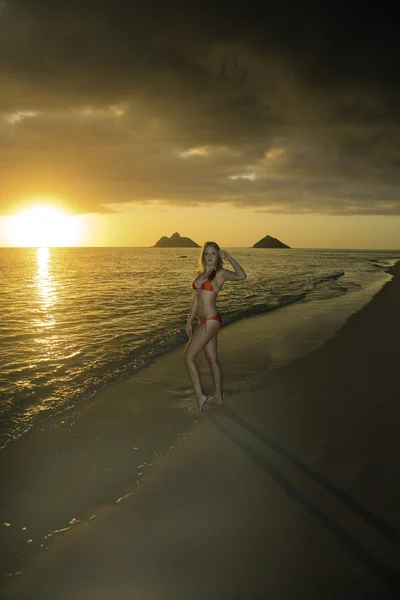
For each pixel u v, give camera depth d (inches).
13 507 118.9
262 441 159.3
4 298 604.4
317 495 122.4
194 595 87.0
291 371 250.8
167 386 227.3
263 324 404.5
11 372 245.8
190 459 146.2
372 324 392.8
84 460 146.4
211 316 188.4
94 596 87.4
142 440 162.1
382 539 103.0
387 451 148.3
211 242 190.2
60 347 306.2
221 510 116.2
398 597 85.4
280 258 3051.2
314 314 459.2
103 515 115.3
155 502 120.6
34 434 167.2
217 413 188.5
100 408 195.0
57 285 832.9
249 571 93.4
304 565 94.8
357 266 1830.7
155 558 98.3
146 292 695.1
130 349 301.6
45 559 98.5
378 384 223.3
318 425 172.2
